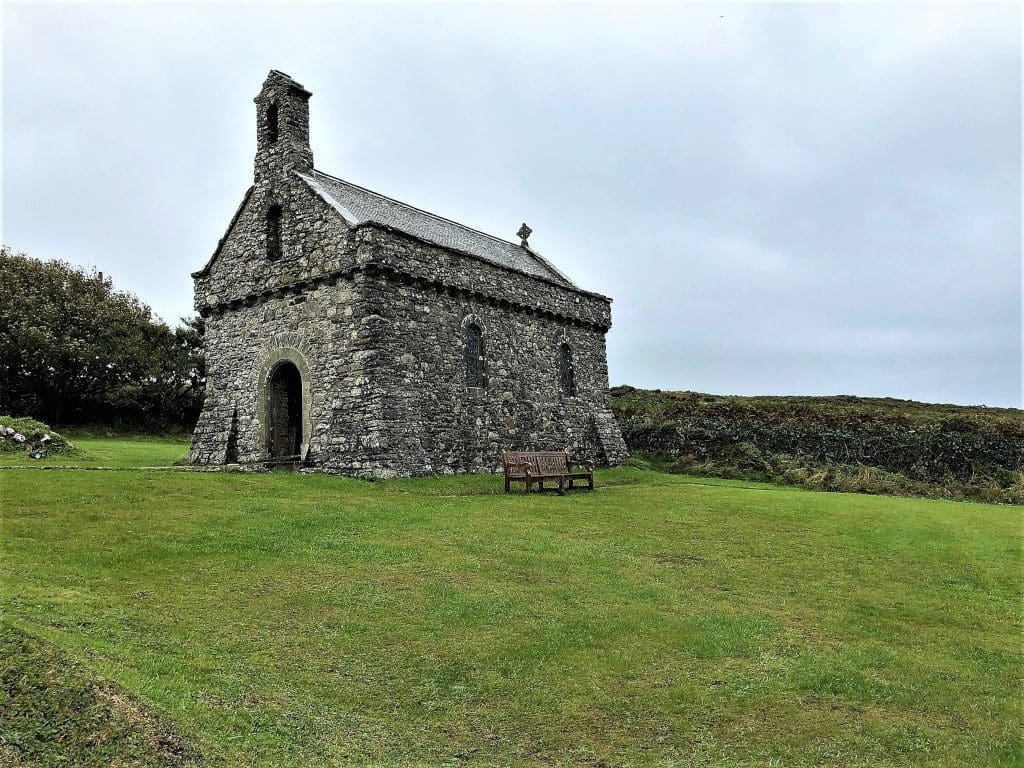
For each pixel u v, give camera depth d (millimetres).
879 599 11531
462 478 22047
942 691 8398
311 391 22375
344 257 21875
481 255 26828
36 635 6863
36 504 13180
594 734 7066
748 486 26094
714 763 6598
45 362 45875
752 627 10000
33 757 5133
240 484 17062
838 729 7352
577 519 16406
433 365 22906
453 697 7668
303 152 24656
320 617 9414
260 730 6363
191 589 9945
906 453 32375
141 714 5961
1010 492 28453
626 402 40031
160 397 50469
